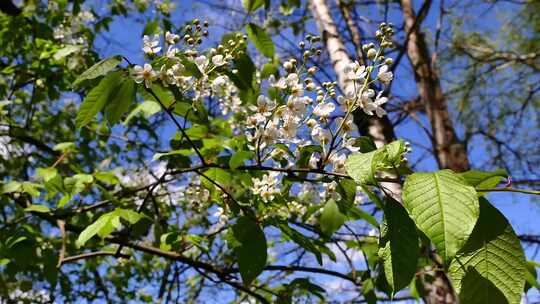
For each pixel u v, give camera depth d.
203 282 1.81
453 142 2.19
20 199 1.14
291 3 1.23
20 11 1.82
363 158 0.43
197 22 0.68
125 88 0.57
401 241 0.43
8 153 1.71
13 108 1.84
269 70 0.76
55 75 1.45
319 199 0.90
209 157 0.77
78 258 0.92
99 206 1.03
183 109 0.68
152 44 0.64
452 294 1.31
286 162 0.67
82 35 1.72
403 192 0.39
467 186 0.39
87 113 0.56
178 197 1.38
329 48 1.77
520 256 0.39
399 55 1.87
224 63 0.65
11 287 1.39
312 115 0.64
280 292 0.88
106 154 1.89
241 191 0.78
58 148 1.14
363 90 0.59
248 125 0.65
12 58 1.62
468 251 0.40
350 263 0.92
